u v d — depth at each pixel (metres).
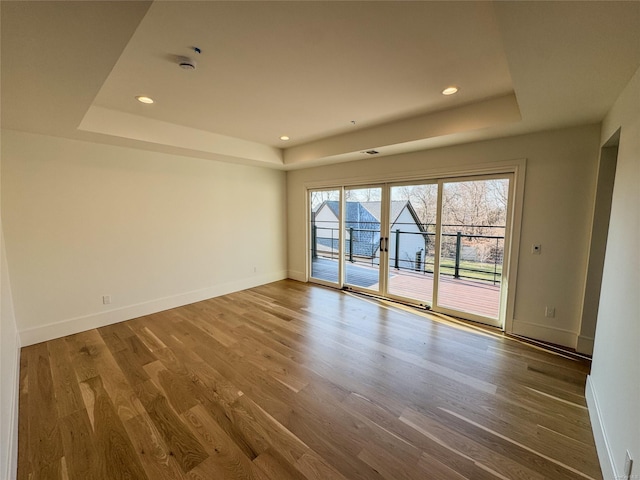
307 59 1.97
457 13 1.49
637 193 1.45
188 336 3.18
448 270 3.84
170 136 3.45
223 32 1.66
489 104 2.71
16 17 1.15
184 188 4.17
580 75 1.69
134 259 3.72
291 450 1.69
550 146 2.86
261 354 2.79
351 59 1.98
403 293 4.38
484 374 2.46
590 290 2.73
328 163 4.77
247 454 1.66
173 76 2.22
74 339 3.11
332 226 5.17
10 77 1.69
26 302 2.95
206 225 4.46
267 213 5.38
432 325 3.48
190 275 4.32
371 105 2.84
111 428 1.85
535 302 3.08
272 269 5.58
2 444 1.35
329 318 3.71
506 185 3.27
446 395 2.18
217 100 2.72
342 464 1.60
